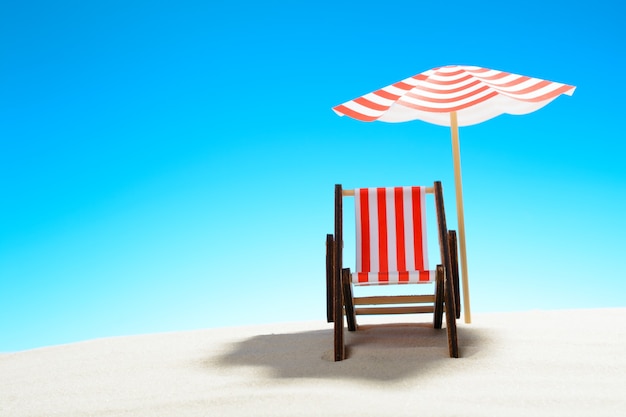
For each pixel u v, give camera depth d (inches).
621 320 175.3
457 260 155.9
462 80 171.6
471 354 134.9
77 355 169.2
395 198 155.4
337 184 153.8
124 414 105.4
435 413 95.1
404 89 169.5
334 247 143.1
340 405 100.3
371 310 161.2
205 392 115.3
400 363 129.6
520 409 96.6
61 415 107.8
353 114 157.2
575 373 116.7
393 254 152.7
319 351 145.8
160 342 179.2
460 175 179.3
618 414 92.7
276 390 111.7
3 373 155.0
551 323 171.5
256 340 168.4
